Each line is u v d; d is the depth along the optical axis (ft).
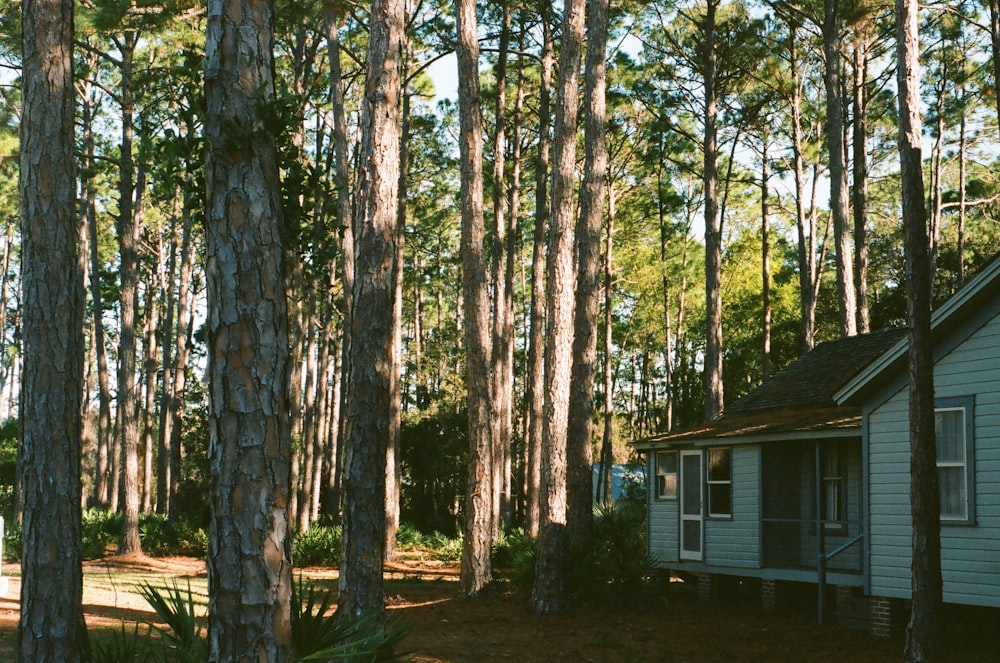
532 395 93.35
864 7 96.94
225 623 19.92
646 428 200.13
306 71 110.52
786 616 62.59
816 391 72.79
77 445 28.22
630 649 49.60
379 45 44.65
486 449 67.67
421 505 159.43
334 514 120.57
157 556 103.81
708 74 116.06
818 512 60.29
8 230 189.47
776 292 169.78
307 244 24.43
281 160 22.68
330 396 148.66
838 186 99.60
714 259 110.83
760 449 67.77
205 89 21.52
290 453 21.06
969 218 160.66
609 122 137.59
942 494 51.52
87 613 51.08
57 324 28.09
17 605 52.39
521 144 137.08
